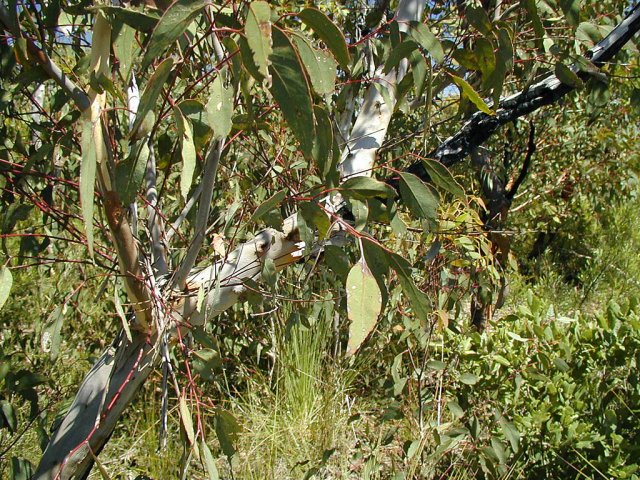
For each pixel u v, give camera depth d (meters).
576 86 1.97
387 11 2.57
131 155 1.20
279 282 2.86
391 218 1.56
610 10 3.53
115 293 1.36
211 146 1.27
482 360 3.02
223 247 1.59
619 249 7.37
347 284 1.21
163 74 1.00
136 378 1.53
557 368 2.88
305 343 3.58
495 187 3.86
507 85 3.16
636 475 2.71
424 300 1.28
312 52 1.15
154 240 1.68
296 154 2.50
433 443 2.99
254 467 3.09
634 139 5.86
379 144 1.80
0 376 1.98
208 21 1.23
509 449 2.87
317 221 1.42
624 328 3.00
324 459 2.60
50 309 3.12
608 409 2.88
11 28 1.25
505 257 3.05
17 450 2.82
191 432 1.28
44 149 1.68
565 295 6.77
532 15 1.78
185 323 1.55
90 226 1.04
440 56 1.46
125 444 3.22
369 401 3.81
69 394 3.00
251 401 3.62
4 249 1.64
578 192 6.20
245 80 1.14
